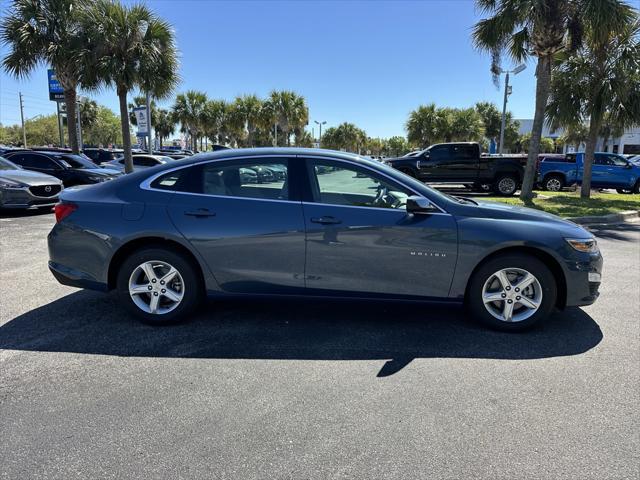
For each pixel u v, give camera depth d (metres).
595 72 14.09
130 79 15.47
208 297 4.14
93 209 4.10
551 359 3.58
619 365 3.48
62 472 2.30
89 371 3.34
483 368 3.43
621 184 19.09
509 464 2.38
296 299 4.10
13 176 10.49
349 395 3.04
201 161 4.16
